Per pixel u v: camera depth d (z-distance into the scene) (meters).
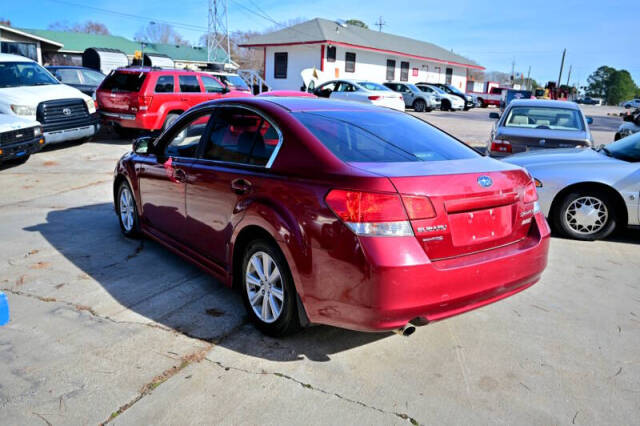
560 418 2.60
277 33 34.94
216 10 41.16
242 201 3.34
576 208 5.62
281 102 3.63
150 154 4.77
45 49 36.12
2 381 2.79
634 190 5.38
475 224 2.93
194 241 4.07
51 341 3.23
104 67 28.17
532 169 5.79
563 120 8.14
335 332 3.44
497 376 2.96
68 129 10.94
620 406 2.71
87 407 2.59
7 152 8.60
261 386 2.80
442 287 2.74
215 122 3.92
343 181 2.76
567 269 4.77
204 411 2.58
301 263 2.89
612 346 3.34
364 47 33.69
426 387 2.84
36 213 6.41
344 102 4.08
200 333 3.38
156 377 2.86
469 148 3.71
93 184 8.23
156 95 11.87
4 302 2.58
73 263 4.62
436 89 31.08
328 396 2.73
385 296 2.63
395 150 3.25
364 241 2.63
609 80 155.25
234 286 3.68
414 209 2.68
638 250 5.38
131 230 5.23
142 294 3.97
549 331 3.53
